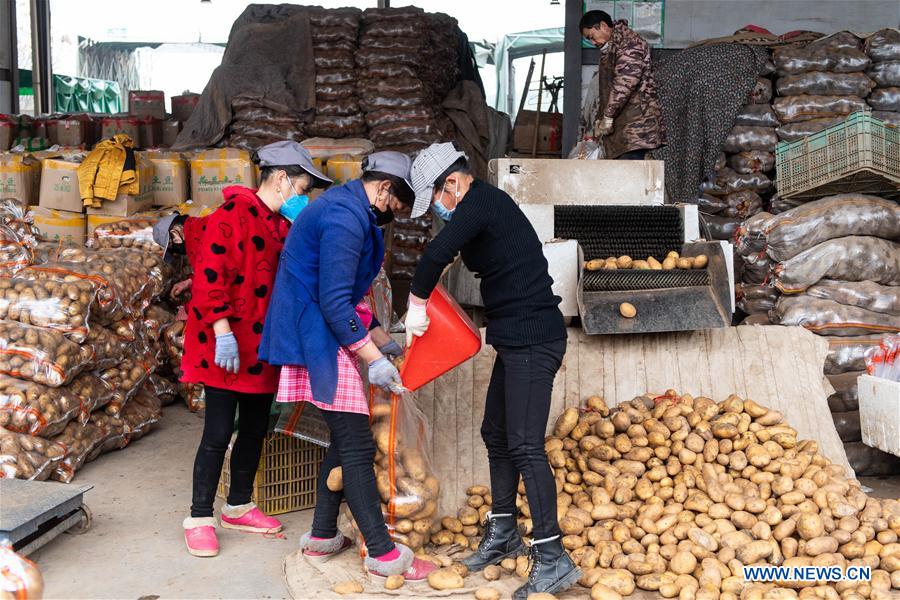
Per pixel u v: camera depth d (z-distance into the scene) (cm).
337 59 745
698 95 600
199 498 321
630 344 404
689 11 755
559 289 387
